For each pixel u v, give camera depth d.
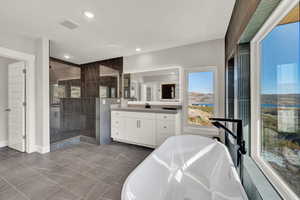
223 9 1.75
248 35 1.39
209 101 2.75
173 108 2.97
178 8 1.73
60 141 3.06
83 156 2.57
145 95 3.49
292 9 0.91
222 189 1.33
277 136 1.10
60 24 2.12
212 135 2.72
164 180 1.55
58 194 1.54
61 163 2.27
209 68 2.72
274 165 1.14
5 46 2.34
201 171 1.77
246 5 1.23
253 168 1.26
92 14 1.86
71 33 2.42
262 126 1.35
